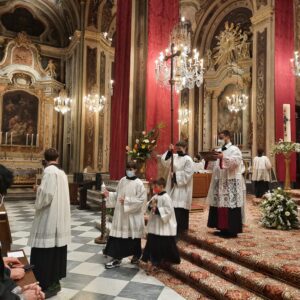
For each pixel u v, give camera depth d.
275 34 11.82
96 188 13.52
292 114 11.91
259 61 12.56
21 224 9.53
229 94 16.98
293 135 11.80
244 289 4.14
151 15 8.28
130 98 8.38
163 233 5.10
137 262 5.76
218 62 17.61
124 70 8.93
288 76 11.97
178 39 7.88
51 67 18.16
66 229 4.37
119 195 5.70
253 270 4.41
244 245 5.16
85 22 16.06
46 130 17.91
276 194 6.93
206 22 18.12
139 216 5.64
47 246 4.16
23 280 2.61
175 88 7.98
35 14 18.53
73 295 4.41
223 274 4.57
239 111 16.27
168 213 5.06
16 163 16.86
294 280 3.82
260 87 12.46
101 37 16.52
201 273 4.79
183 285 4.77
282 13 12.09
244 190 5.93
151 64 8.18
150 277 5.12
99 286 4.73
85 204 12.72
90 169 15.82
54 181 4.24
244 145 15.82
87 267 5.61
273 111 11.77
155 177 7.81
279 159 11.35
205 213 8.41
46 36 18.78
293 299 3.48
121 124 8.83
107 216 8.99
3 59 17.12
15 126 17.19
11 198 16.12
